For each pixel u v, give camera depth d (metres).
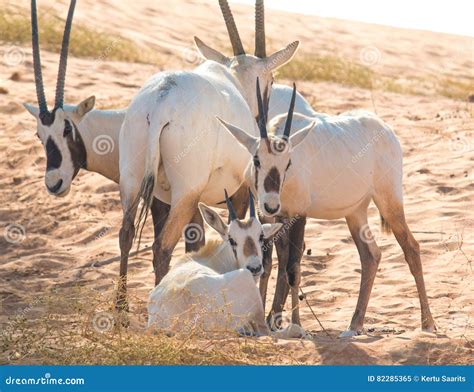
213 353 14.63
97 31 50.03
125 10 62.50
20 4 51.12
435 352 15.26
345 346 15.23
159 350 14.56
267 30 72.88
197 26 65.81
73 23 48.06
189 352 14.66
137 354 14.58
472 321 17.81
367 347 15.27
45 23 44.22
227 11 22.16
